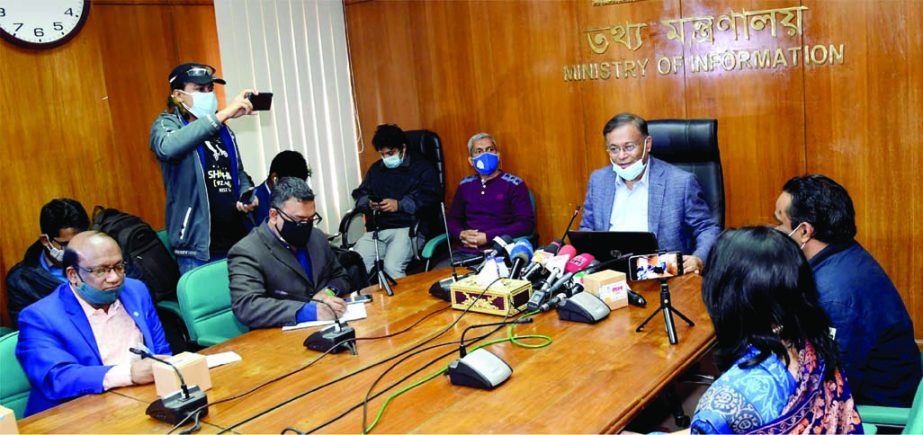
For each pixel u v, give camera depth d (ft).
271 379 6.55
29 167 11.66
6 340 7.09
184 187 10.99
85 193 12.41
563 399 5.66
